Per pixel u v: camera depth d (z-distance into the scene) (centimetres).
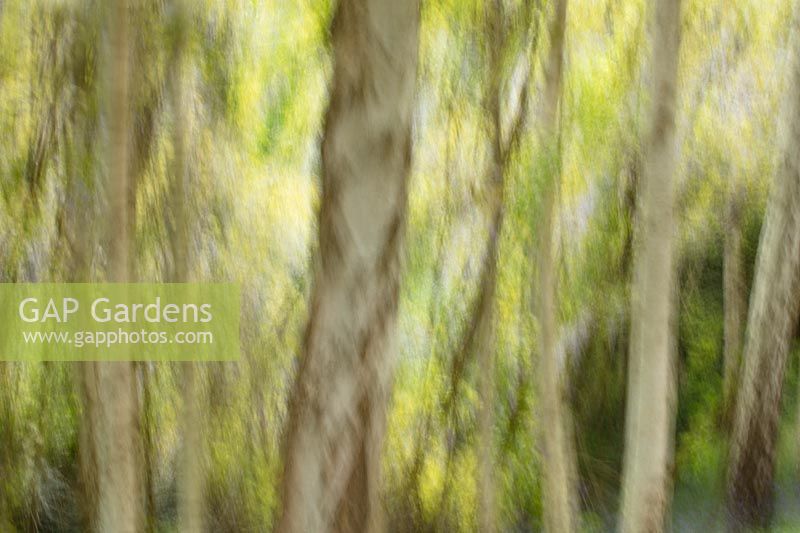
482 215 819
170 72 723
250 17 800
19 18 698
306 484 543
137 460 720
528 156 809
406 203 562
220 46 797
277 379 872
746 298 1343
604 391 1094
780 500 1200
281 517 555
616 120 915
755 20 1070
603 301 1030
